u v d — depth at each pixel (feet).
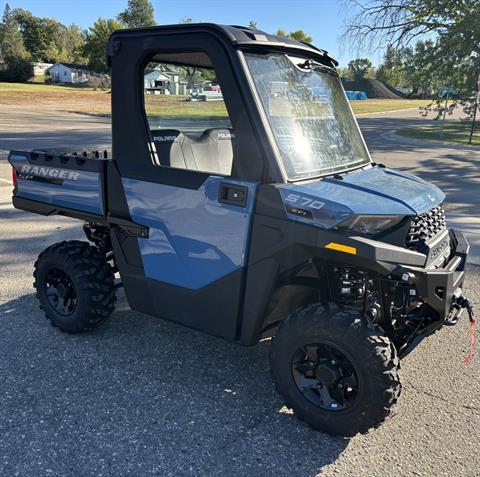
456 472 8.48
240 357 12.00
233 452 8.90
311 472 8.46
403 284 9.29
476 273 17.04
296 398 9.46
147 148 10.46
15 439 9.11
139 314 14.10
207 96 10.98
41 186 12.62
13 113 100.27
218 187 9.46
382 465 8.63
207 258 9.93
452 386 10.94
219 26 9.11
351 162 10.95
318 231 8.54
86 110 115.44
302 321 9.04
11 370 11.27
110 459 8.66
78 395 10.43
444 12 70.79
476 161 48.70
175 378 11.10
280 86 9.68
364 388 8.69
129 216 10.96
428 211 9.44
